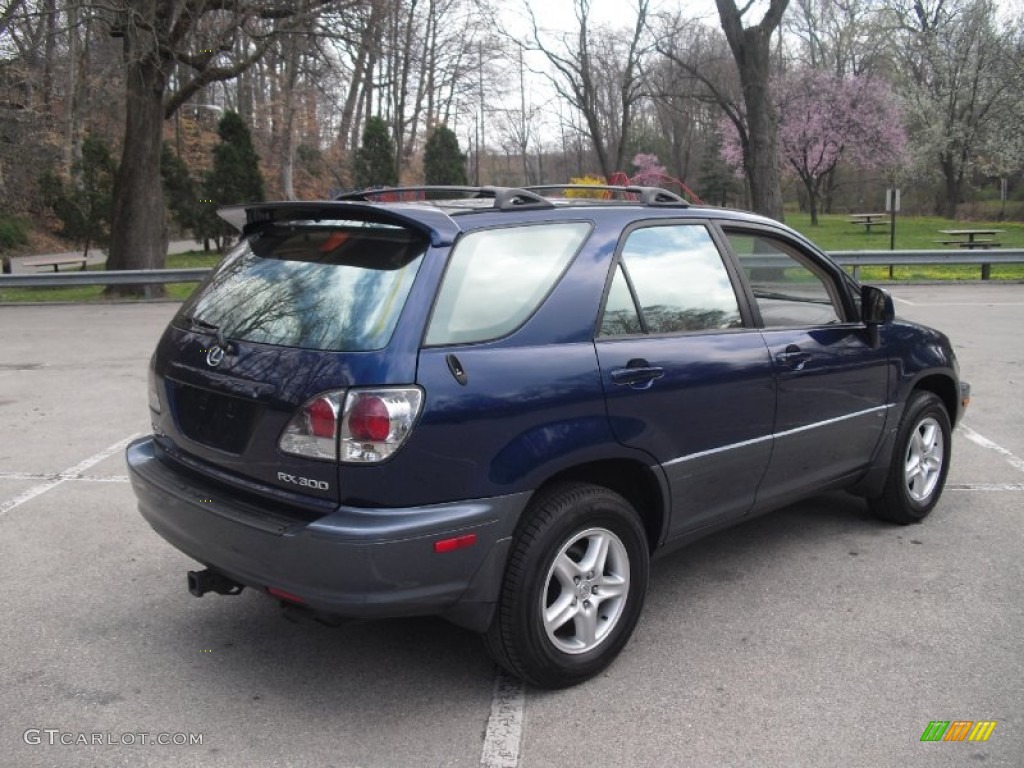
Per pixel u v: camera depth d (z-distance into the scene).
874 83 43.22
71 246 33.19
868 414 4.53
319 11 17.34
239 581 3.14
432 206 3.30
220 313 3.42
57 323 14.11
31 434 7.08
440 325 2.96
